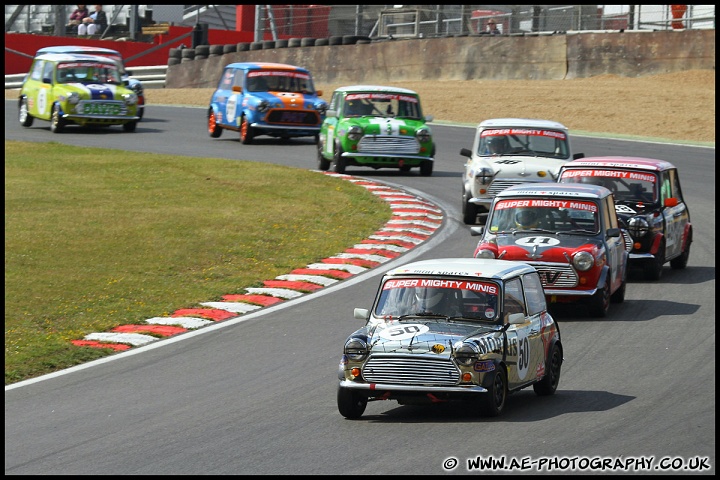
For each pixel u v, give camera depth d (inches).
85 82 5007.4
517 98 5625.0
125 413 1497.3
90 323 2076.8
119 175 3865.7
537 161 2997.0
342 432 1359.5
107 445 1336.1
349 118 3853.3
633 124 4945.9
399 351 1387.8
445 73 6353.3
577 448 1263.5
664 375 1646.2
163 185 3673.7
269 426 1401.3
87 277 2453.2
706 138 4648.1
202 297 2287.2
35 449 1330.0
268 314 2148.1
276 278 2455.7
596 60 6013.8
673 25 6008.9
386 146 3811.5
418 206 3331.7
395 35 6811.0
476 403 1391.5
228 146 4650.6
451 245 2775.6
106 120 4948.3
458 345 1376.7
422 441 1304.1
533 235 2150.6
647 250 2415.1
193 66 7224.4
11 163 4089.6
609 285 2111.2
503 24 6530.5
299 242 2842.0
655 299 2256.4
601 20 6097.4
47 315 2137.1
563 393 1566.2
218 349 1888.5
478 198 2994.6
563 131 3090.6
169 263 2600.9
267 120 4598.9
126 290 2340.1
